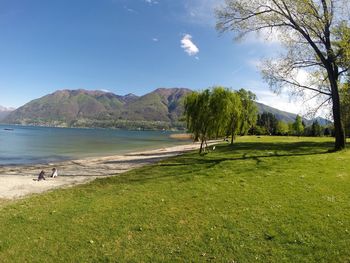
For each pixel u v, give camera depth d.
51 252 8.42
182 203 12.60
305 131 114.00
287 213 11.02
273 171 19.12
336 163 21.61
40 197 14.88
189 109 32.44
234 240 9.02
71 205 12.80
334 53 26.62
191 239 9.14
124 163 31.34
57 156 42.53
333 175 17.45
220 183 16.12
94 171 25.55
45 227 10.17
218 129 32.44
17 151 49.16
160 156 38.62
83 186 17.66
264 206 11.89
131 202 12.93
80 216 11.22
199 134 32.91
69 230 9.89
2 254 8.30
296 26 26.61
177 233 9.57
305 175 17.53
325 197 12.89
